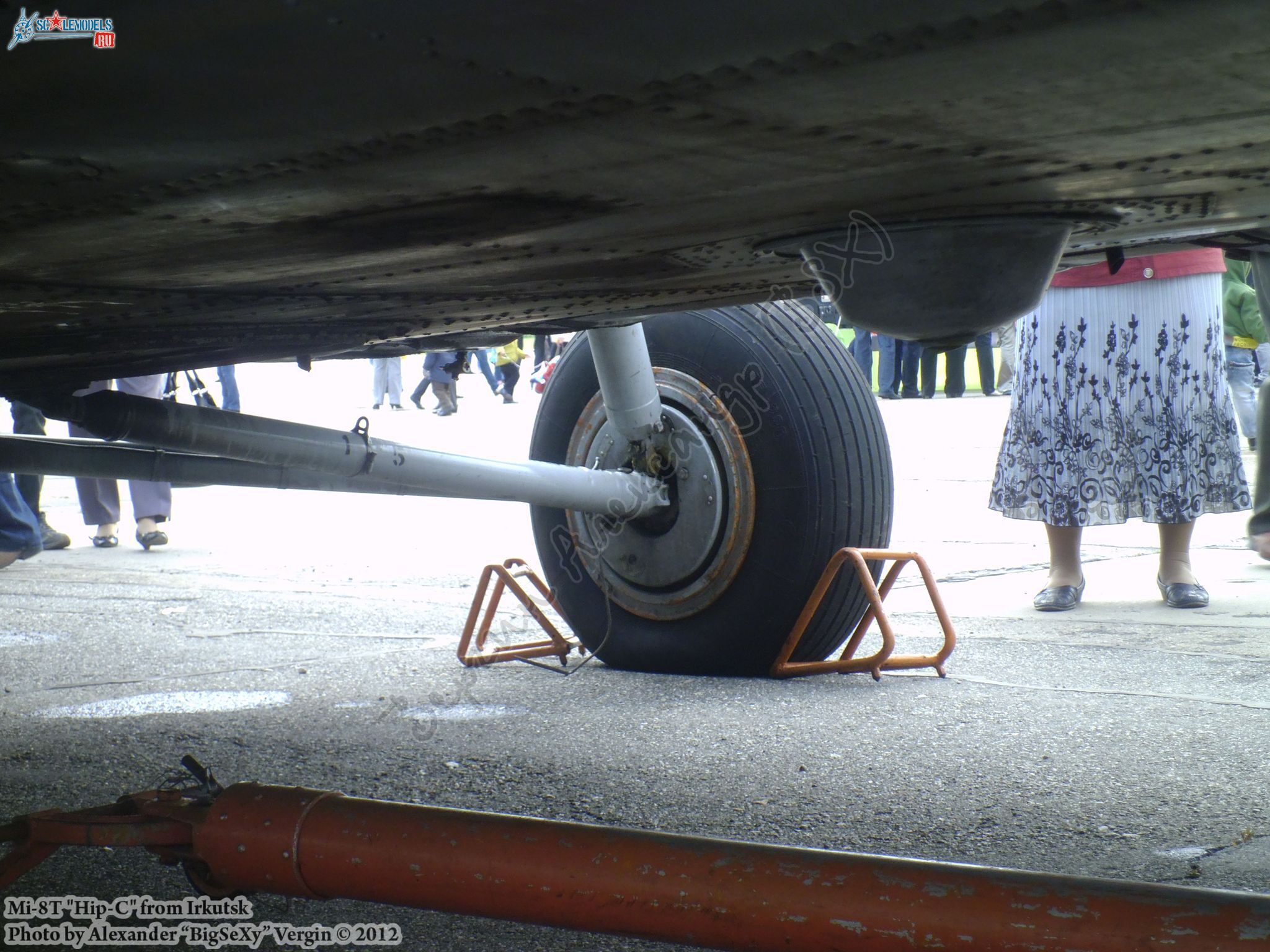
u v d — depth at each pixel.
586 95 1.13
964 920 1.20
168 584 5.96
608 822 2.33
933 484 8.55
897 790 2.47
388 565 6.43
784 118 1.21
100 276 1.75
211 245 1.59
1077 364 4.45
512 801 2.48
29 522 6.57
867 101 1.17
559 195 1.46
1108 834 2.19
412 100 1.12
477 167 1.32
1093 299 4.40
